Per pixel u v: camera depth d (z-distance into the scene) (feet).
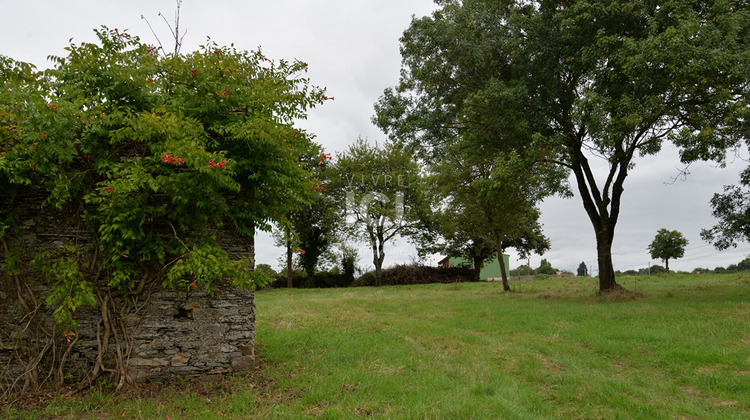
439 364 23.85
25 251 19.75
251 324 22.25
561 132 52.42
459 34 51.31
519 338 31.96
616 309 41.55
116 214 18.48
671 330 31.22
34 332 19.71
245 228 21.81
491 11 52.49
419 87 56.54
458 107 54.85
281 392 18.98
